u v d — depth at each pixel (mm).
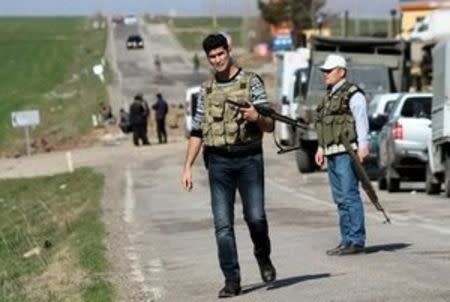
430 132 60438
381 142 66500
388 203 54844
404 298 25094
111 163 104062
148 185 76562
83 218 54062
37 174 99688
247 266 32344
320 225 44531
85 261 36344
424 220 44812
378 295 25625
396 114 64125
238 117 25531
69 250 41719
